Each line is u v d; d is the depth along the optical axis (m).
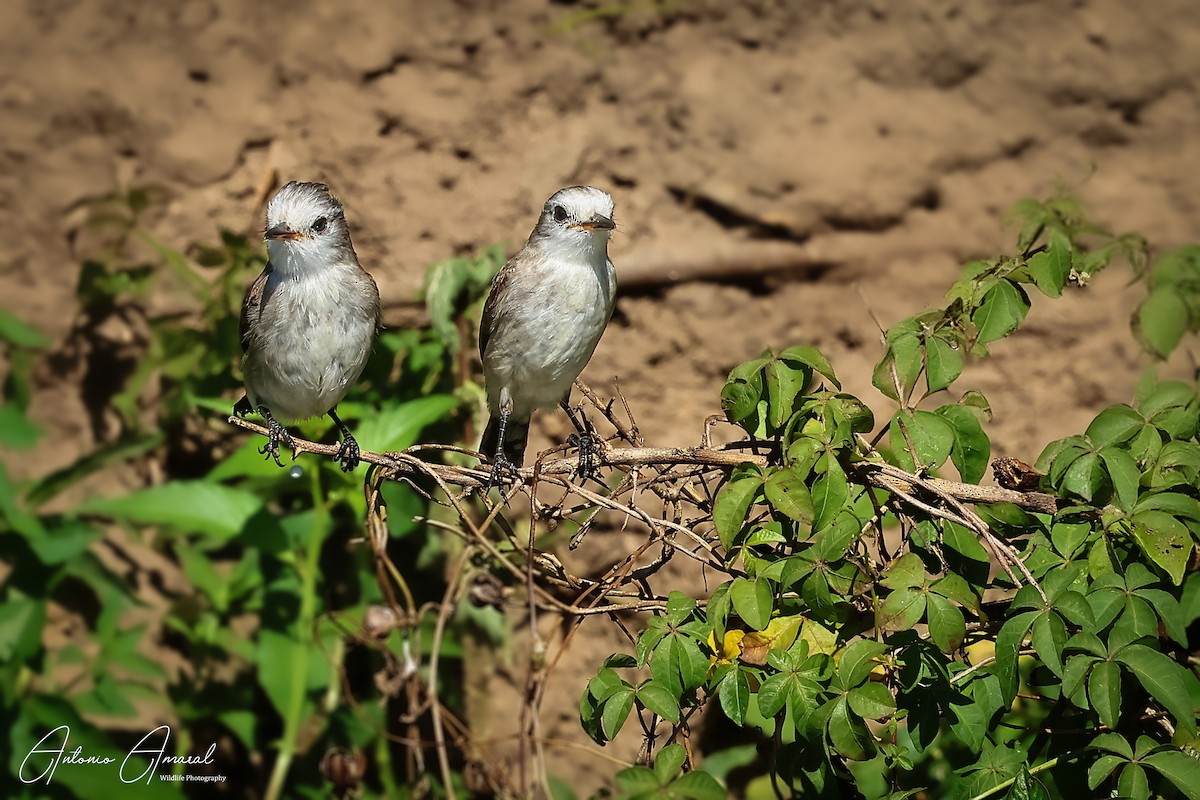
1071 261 7.88
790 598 7.29
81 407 12.13
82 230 12.20
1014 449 12.15
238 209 12.45
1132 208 12.47
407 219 12.51
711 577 11.42
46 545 10.53
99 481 11.90
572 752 11.51
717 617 6.85
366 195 12.53
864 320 12.45
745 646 7.14
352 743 10.73
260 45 12.65
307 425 10.37
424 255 12.48
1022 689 8.84
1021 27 12.71
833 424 7.21
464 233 12.53
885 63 12.73
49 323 12.14
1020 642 6.47
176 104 12.53
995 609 7.50
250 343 9.59
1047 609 6.46
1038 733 7.62
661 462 7.79
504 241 12.53
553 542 11.41
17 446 10.97
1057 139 12.63
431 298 11.59
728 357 12.44
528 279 9.80
